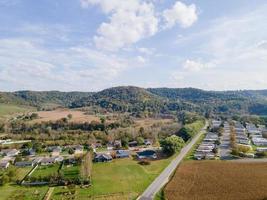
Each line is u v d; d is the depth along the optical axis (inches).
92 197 3449.8
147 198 3383.4
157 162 5019.7
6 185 3909.9
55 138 7071.9
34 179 3971.5
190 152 5733.3
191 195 3415.4
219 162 4926.2
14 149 6072.8
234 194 3412.9
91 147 6225.4
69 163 4975.4
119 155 5423.2
